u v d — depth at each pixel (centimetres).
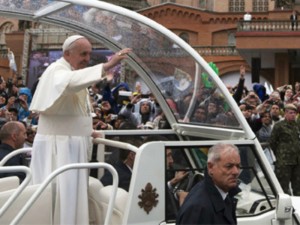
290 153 1122
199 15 6038
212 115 573
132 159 542
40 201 464
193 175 495
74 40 496
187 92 600
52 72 486
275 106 1346
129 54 618
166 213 458
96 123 1109
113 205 439
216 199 407
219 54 5384
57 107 489
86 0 498
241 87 1127
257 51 4259
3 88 1964
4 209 405
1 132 694
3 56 4797
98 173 612
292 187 1140
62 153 485
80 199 486
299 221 505
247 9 7056
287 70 4284
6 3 554
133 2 6519
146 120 1361
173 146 474
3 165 571
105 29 586
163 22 6144
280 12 5203
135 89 1853
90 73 456
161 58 591
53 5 538
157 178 456
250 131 518
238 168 416
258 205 505
